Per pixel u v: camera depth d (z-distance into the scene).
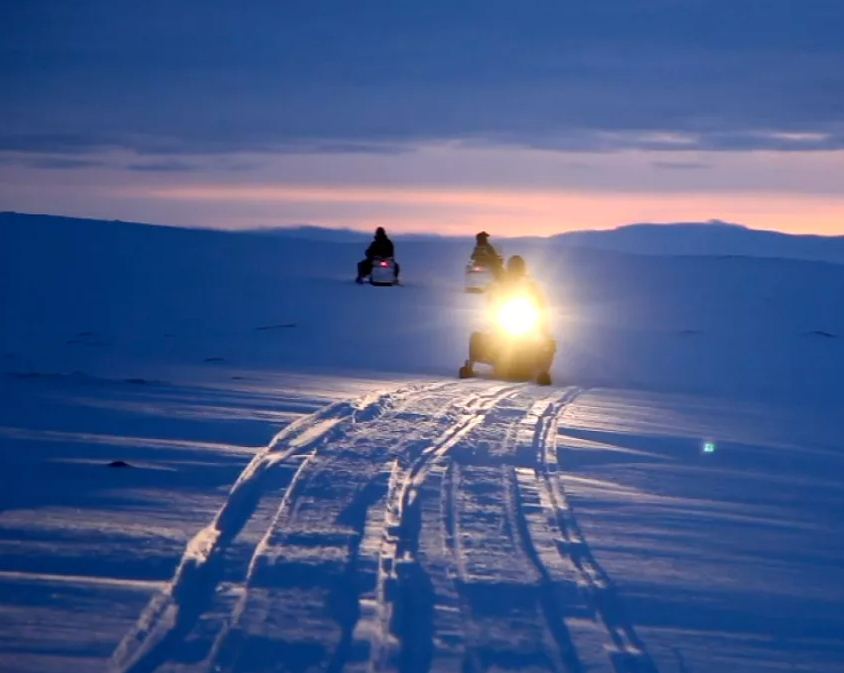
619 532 11.52
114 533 10.23
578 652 7.95
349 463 13.88
